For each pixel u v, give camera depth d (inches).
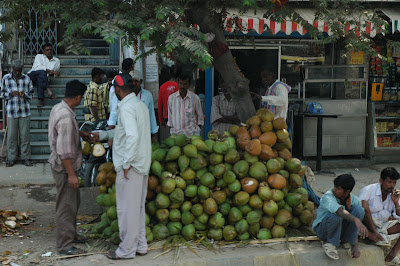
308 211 199.9
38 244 192.1
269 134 195.8
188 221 187.9
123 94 173.3
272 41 345.4
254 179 187.8
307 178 237.3
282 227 191.5
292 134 349.7
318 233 182.9
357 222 166.6
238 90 217.6
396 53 361.1
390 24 321.1
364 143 366.0
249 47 344.5
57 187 179.2
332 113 358.0
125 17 167.5
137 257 174.2
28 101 354.0
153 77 334.3
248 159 192.4
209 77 341.1
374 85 355.6
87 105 290.8
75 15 169.9
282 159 199.8
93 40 439.2
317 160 335.3
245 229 186.2
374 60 359.9
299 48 350.3
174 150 188.9
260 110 204.7
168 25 166.2
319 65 354.3
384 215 192.7
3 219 215.3
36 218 230.1
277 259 175.3
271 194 186.1
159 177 190.1
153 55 331.3
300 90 356.2
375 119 361.4
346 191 174.6
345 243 182.1
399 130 366.9
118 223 173.9
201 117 268.2
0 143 351.9
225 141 196.2
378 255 183.0
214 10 209.2
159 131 343.9
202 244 185.3
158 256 174.9
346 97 361.7
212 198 188.9
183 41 158.6
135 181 170.6
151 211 189.0
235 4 203.6
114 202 185.6
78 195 186.2
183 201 189.8
